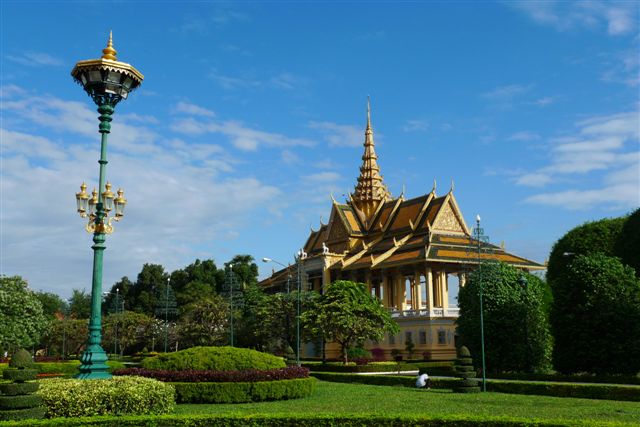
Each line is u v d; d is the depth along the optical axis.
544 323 45.06
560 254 58.75
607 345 38.62
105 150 26.67
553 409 25.91
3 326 64.69
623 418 22.88
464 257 77.38
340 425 19.92
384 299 84.81
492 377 43.62
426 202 87.19
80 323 103.81
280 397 30.23
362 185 103.94
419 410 25.45
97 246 25.81
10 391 19.66
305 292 73.19
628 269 40.59
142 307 128.12
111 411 21.33
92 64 26.02
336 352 83.62
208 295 116.00
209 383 28.67
